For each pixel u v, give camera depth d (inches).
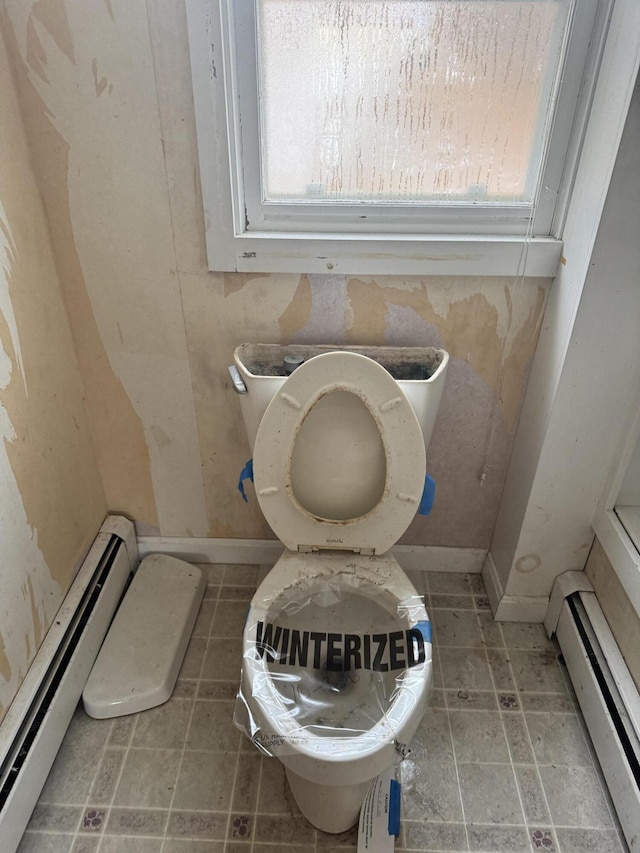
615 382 46.3
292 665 43.4
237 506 62.7
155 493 62.3
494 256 46.9
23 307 44.7
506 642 59.2
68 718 50.6
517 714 53.1
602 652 51.0
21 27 39.9
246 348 51.1
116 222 47.1
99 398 56.0
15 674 45.3
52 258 48.4
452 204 47.1
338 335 51.8
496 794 47.7
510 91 44.0
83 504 56.8
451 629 60.4
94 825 45.5
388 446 43.0
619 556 49.3
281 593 45.5
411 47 42.6
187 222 46.8
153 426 57.6
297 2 41.1
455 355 52.4
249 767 49.1
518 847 44.6
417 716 38.5
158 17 39.4
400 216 47.8
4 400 42.7
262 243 46.8
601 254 41.2
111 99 42.2
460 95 44.3
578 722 52.5
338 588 47.1
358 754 35.6
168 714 52.8
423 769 49.1
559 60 42.3
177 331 52.1
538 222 47.3
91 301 50.8
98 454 59.4
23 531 45.9
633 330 43.9
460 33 42.0
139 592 61.0
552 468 51.2
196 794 47.4
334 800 41.8
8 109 41.4
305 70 43.5
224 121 42.1
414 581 65.5
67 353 51.9
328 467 45.1
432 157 46.6
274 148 46.3
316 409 43.1
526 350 51.8
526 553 56.7
